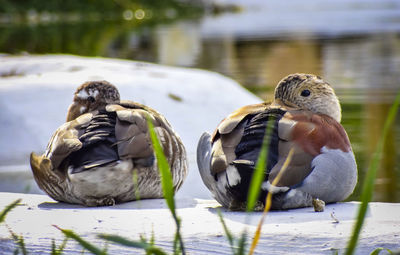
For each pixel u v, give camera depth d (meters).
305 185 7.51
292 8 71.06
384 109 17.27
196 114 15.04
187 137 14.24
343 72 24.20
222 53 30.73
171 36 38.97
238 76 23.91
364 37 36.22
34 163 8.80
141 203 8.70
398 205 8.06
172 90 15.55
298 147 7.53
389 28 41.41
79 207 8.49
